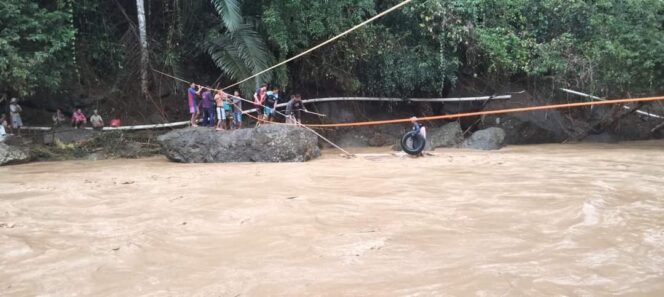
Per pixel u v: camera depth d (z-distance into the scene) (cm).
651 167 1112
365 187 884
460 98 1958
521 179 942
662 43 1611
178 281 440
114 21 1867
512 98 1941
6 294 421
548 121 1931
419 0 1814
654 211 656
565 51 1819
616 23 1727
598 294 385
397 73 1853
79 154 1548
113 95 1805
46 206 777
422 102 2022
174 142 1411
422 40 1875
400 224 616
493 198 762
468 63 1900
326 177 1016
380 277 434
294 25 1698
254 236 576
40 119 1753
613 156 1366
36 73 1497
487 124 1920
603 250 495
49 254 526
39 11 1514
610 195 759
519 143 1902
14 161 1393
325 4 1703
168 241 566
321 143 1833
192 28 1856
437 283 414
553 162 1227
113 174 1144
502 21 1867
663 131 2078
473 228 593
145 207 750
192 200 785
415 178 981
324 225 618
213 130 1430
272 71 1725
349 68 1848
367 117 1970
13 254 528
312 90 1967
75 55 1728
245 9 1789
